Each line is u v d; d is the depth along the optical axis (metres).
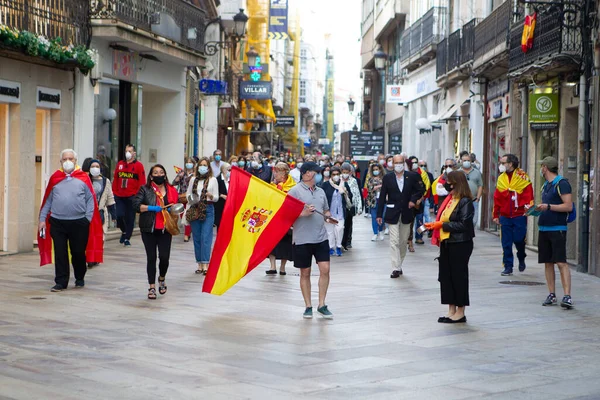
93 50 22.45
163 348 9.83
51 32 20.86
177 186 23.67
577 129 21.30
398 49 55.81
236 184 12.57
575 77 19.97
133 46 25.12
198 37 29.77
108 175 24.89
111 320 11.53
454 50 34.81
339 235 21.06
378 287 15.46
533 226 23.98
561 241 13.27
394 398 7.84
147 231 13.54
